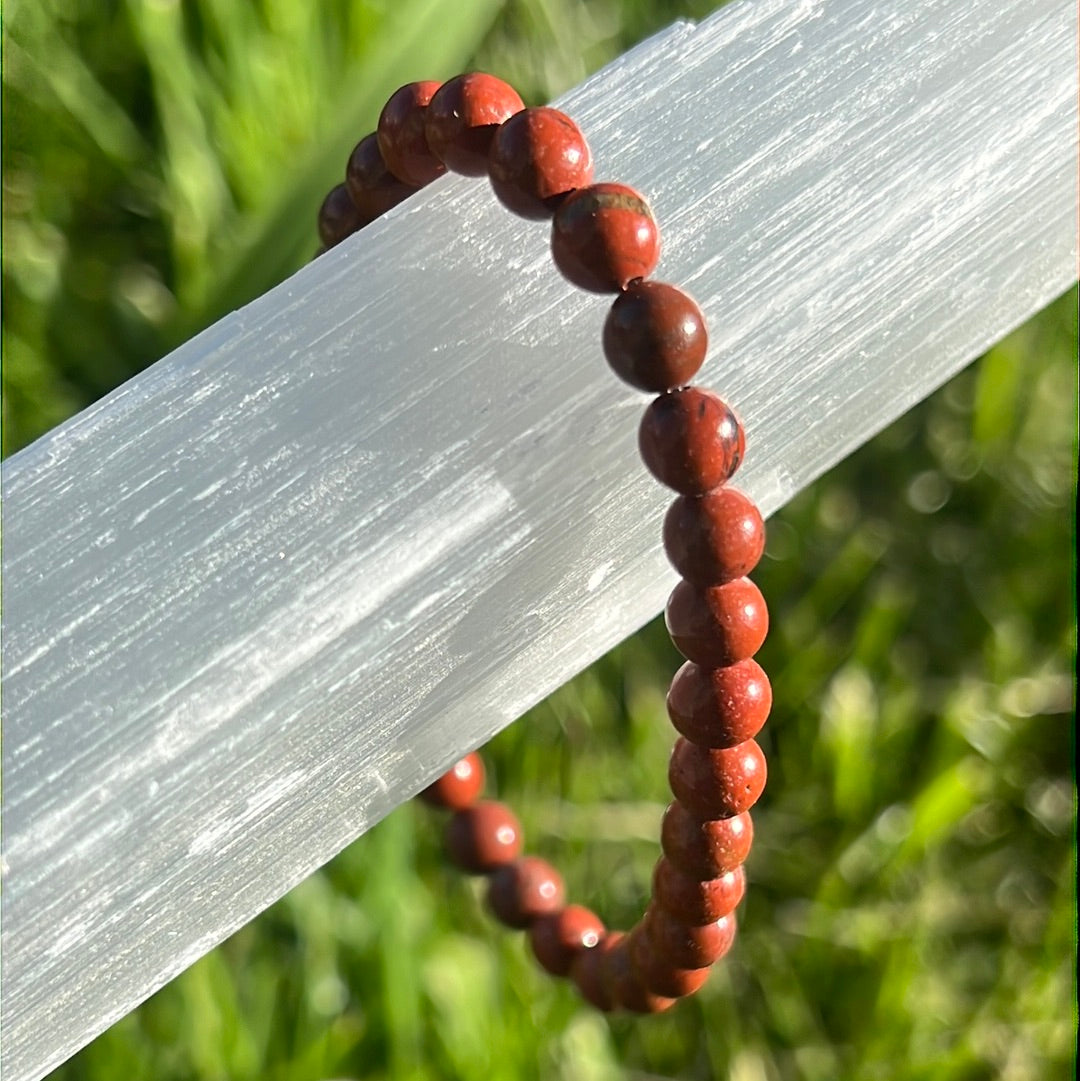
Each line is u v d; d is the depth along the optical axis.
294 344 0.10
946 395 0.22
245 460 0.10
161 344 0.19
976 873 0.19
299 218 0.16
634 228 0.09
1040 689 0.20
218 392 0.10
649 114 0.10
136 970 0.10
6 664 0.09
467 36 0.17
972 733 0.19
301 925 0.17
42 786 0.09
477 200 0.10
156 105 0.20
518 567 0.10
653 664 0.20
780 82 0.11
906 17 0.11
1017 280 0.11
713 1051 0.18
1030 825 0.19
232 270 0.17
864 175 0.11
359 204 0.11
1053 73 0.11
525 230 0.10
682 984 0.11
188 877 0.10
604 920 0.18
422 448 0.10
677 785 0.10
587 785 0.19
